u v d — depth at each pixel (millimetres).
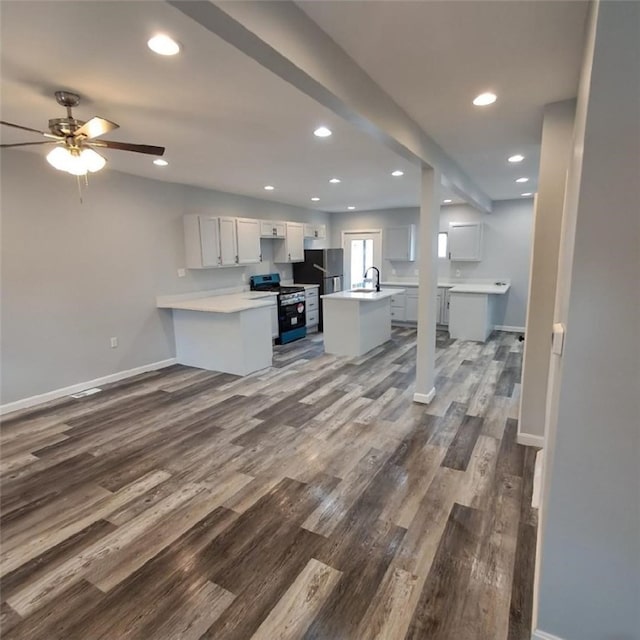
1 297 3664
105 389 4379
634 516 1228
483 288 6742
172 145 3424
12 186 3670
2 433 3301
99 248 4414
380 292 6219
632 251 1113
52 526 2168
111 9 1521
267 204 7055
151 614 1629
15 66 1987
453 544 1993
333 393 4184
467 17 1621
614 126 1077
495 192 6172
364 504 2326
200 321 5109
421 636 1521
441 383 4461
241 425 3418
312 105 2535
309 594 1715
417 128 2951
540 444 2969
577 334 1201
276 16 1442
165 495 2436
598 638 1334
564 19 1625
